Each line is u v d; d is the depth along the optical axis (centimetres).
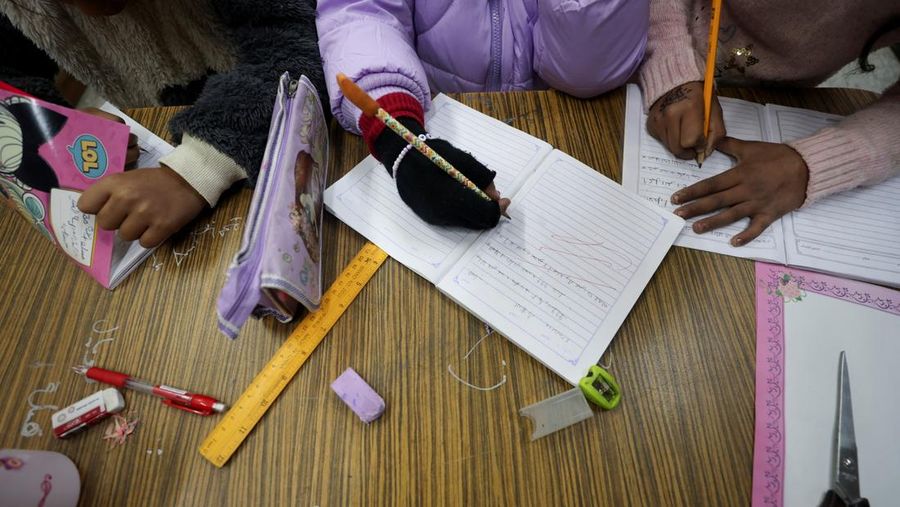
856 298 48
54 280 50
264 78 58
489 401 43
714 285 49
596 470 40
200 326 47
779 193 53
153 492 40
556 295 47
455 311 47
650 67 63
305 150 49
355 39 58
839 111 62
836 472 39
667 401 43
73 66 75
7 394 45
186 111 55
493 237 51
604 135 60
